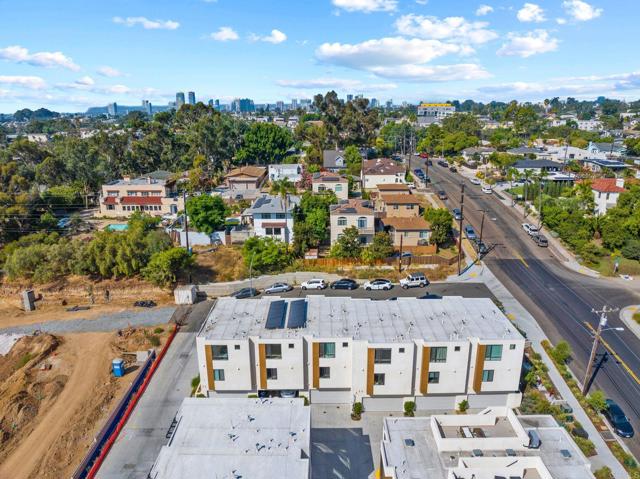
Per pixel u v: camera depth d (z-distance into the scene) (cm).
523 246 7519
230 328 3903
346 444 3488
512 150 13750
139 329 5397
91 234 8462
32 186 10131
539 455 2606
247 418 2912
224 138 13038
